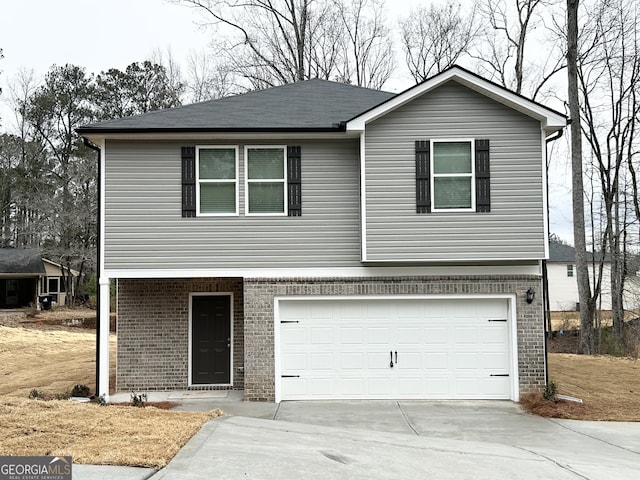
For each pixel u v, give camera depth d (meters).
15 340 24.69
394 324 13.89
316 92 17.08
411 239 13.32
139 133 13.31
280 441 9.05
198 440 8.63
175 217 13.68
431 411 12.64
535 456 9.13
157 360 14.92
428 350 13.84
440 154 13.52
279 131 13.43
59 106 44.75
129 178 13.66
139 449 7.77
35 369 19.08
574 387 15.19
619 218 29.02
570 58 23.36
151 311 15.02
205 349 15.09
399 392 13.79
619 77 27.55
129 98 43.09
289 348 13.80
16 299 42.00
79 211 37.16
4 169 44.28
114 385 15.27
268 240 13.75
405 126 13.50
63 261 38.81
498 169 13.45
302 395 13.73
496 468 8.27
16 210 44.38
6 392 15.12
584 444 10.20
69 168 37.31
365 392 13.79
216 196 13.81
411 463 8.27
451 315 13.88
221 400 13.66
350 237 13.80
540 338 13.65
